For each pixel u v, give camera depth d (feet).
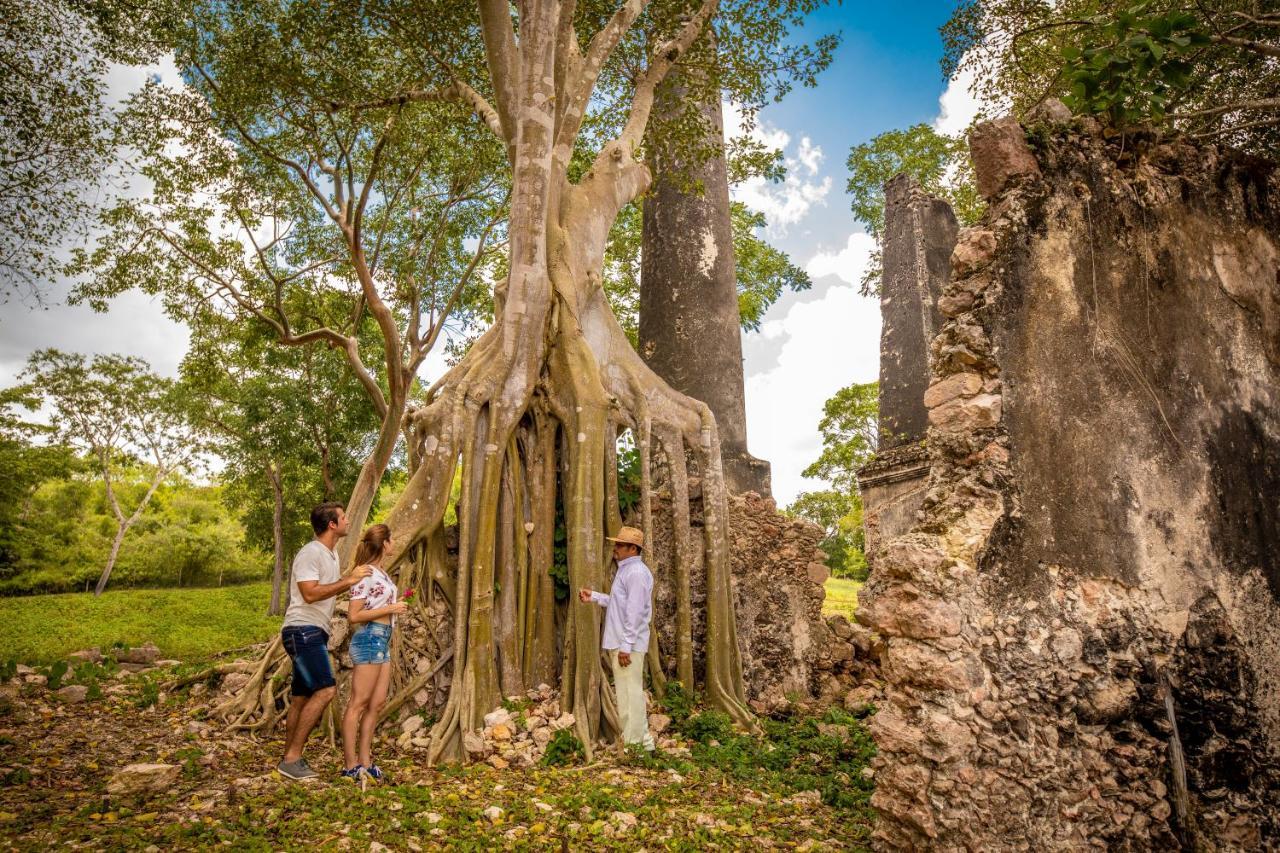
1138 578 15.78
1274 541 17.54
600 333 30.25
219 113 48.19
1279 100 23.57
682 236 45.60
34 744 19.16
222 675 26.50
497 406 26.76
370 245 63.41
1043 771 13.87
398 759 20.68
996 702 13.84
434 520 25.49
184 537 160.45
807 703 30.42
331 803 15.71
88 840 13.21
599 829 15.48
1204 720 15.57
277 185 56.29
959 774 13.28
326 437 76.79
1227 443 17.57
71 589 145.69
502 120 30.27
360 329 73.61
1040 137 16.80
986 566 14.49
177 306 59.16
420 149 56.24
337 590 17.98
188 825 14.05
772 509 33.40
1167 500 16.51
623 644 21.45
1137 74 17.63
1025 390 15.64
